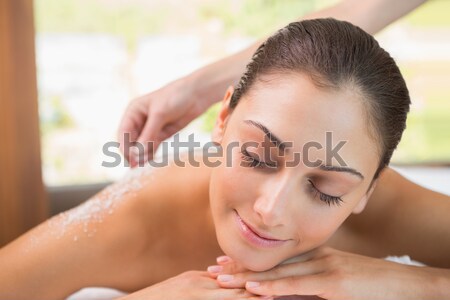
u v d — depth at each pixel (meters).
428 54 2.65
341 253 0.81
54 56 2.35
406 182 1.06
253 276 0.76
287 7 2.54
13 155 1.48
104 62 2.42
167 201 1.00
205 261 1.02
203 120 2.28
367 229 1.04
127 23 2.42
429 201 1.03
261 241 0.71
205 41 2.51
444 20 2.63
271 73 0.69
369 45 0.69
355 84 0.66
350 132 0.66
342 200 0.71
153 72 2.48
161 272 1.02
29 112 1.50
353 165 0.68
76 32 2.37
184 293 0.75
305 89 0.66
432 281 0.81
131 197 1.01
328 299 0.77
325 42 0.67
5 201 1.49
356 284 0.77
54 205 1.54
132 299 0.76
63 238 0.96
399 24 2.60
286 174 0.67
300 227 0.71
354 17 1.05
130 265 1.00
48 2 2.32
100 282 1.00
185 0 2.46
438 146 2.73
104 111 2.43
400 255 1.05
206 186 0.99
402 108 0.73
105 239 0.97
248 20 2.53
